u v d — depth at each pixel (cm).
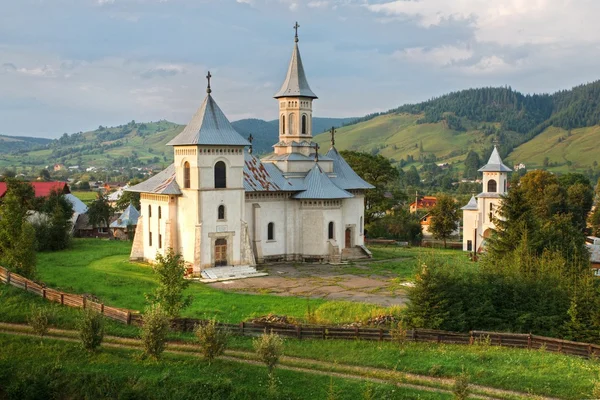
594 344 4334
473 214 11900
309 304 5703
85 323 4003
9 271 5400
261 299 5909
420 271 4950
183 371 3719
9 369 3803
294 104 9062
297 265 8344
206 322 4412
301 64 9212
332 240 8656
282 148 9138
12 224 5731
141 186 8200
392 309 5275
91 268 7275
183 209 7644
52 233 8894
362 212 9400
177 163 7731
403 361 3950
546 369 3781
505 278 5041
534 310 4869
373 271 7900
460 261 8056
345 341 4344
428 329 4597
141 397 3500
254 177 8388
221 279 7200
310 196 8506
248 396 3469
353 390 3488
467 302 4856
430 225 12975
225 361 3881
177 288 4634
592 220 13100
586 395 3409
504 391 3522
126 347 4125
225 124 7750
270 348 3672
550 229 6594
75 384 3641
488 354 4041
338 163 9488
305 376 3675
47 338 4206
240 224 7819
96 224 12512
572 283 5059
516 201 6538
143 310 5122
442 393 3447
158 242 7856
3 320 4581
